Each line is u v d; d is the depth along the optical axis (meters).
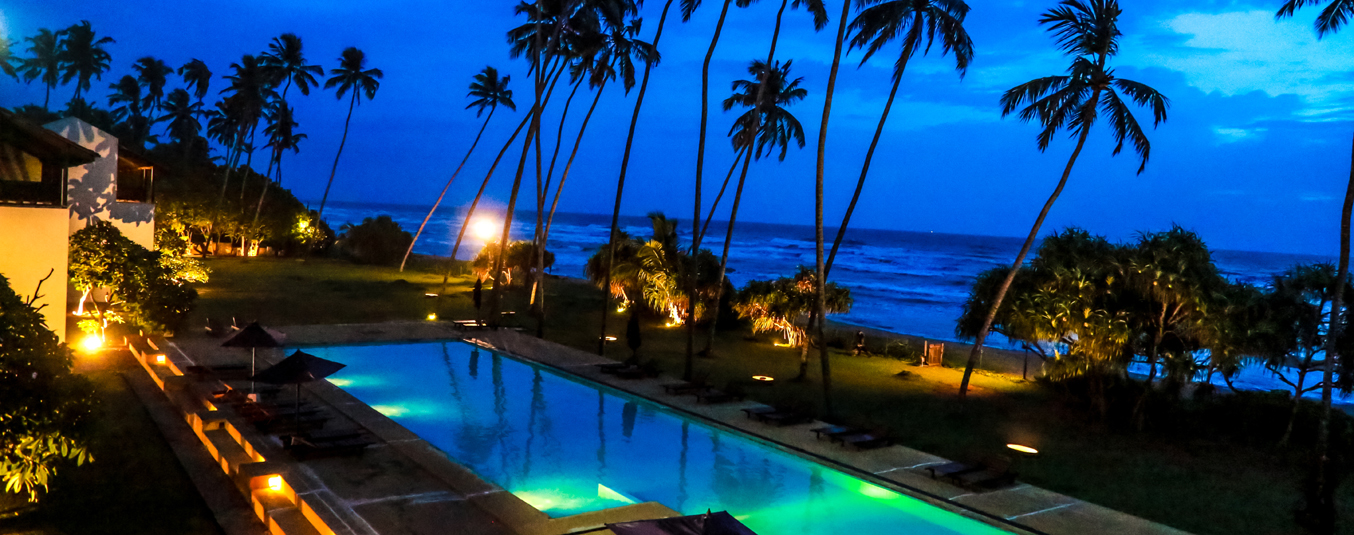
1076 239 16.98
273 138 67.12
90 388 8.17
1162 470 13.06
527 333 26.36
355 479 10.88
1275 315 14.91
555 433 15.26
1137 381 16.78
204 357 19.17
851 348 25.38
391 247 53.25
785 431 14.82
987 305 17.77
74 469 10.83
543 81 28.61
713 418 15.77
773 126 22.94
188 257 31.45
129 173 29.09
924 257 111.62
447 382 19.53
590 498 11.80
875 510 11.47
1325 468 10.37
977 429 15.53
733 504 11.67
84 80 72.12
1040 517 10.62
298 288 36.06
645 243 30.00
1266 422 15.12
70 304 23.39
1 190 17.47
